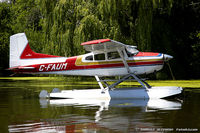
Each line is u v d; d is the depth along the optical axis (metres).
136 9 28.44
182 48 37.84
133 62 14.92
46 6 27.92
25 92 19.12
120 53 14.63
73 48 26.70
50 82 31.30
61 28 26.89
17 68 15.88
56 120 8.55
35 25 62.00
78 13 26.81
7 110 10.77
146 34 26.62
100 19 27.03
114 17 26.44
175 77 35.84
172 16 37.88
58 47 27.11
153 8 27.48
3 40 55.09
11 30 58.59
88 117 8.98
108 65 15.18
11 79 41.44
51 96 15.46
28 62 16.16
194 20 38.97
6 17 59.62
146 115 9.16
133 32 27.88
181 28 38.69
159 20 36.78
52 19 27.67
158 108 10.72
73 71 15.69
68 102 13.35
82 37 25.52
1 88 22.80
